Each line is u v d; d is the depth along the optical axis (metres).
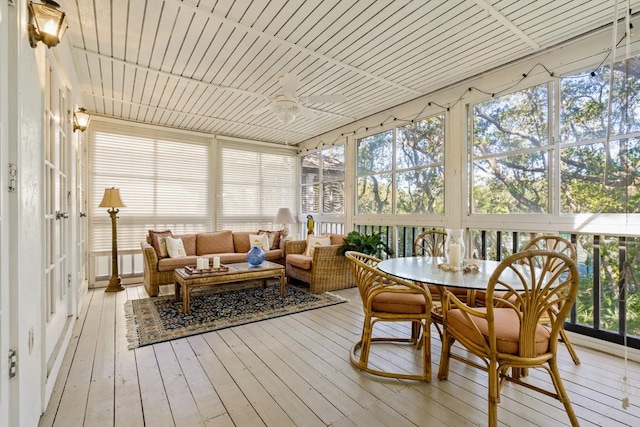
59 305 2.44
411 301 2.15
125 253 5.02
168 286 4.71
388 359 2.38
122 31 2.66
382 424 1.65
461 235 2.33
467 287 1.73
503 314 1.92
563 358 2.43
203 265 3.81
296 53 3.02
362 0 2.27
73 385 1.99
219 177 5.99
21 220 1.33
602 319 2.63
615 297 2.56
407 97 4.18
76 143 3.37
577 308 2.79
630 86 2.40
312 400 1.86
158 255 4.57
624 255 2.45
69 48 2.86
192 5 2.32
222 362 2.32
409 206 4.39
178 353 2.46
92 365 2.25
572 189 2.80
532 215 3.04
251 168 6.39
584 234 2.72
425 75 3.50
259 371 2.19
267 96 4.09
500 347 1.60
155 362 2.31
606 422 1.67
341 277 4.55
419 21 2.52
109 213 4.52
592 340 2.62
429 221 4.05
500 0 2.26
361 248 4.39
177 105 4.45
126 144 5.08
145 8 2.35
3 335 1.22
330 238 5.08
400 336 2.85
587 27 2.59
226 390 1.96
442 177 3.95
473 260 2.49
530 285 1.81
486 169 3.47
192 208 5.68
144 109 4.62
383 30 2.64
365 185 5.16
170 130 5.44
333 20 2.51
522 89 3.17
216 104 4.41
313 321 3.21
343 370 2.21
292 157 6.93
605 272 2.62
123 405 1.79
